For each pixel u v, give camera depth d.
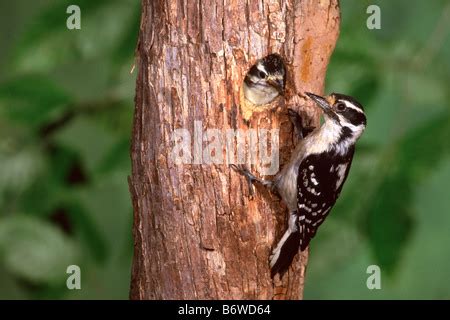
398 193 10.23
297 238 10.34
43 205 10.91
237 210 10.10
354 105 10.35
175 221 10.06
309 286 12.15
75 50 10.70
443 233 12.05
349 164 10.39
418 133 10.27
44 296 10.86
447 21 10.84
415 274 12.21
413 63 10.79
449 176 11.73
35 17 10.70
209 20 9.82
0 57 12.38
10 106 10.62
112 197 11.16
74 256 10.81
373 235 10.28
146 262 10.26
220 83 9.91
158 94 9.94
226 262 10.17
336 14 10.21
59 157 11.05
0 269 11.27
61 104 10.69
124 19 10.77
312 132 10.38
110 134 11.16
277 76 10.12
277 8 9.95
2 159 10.93
